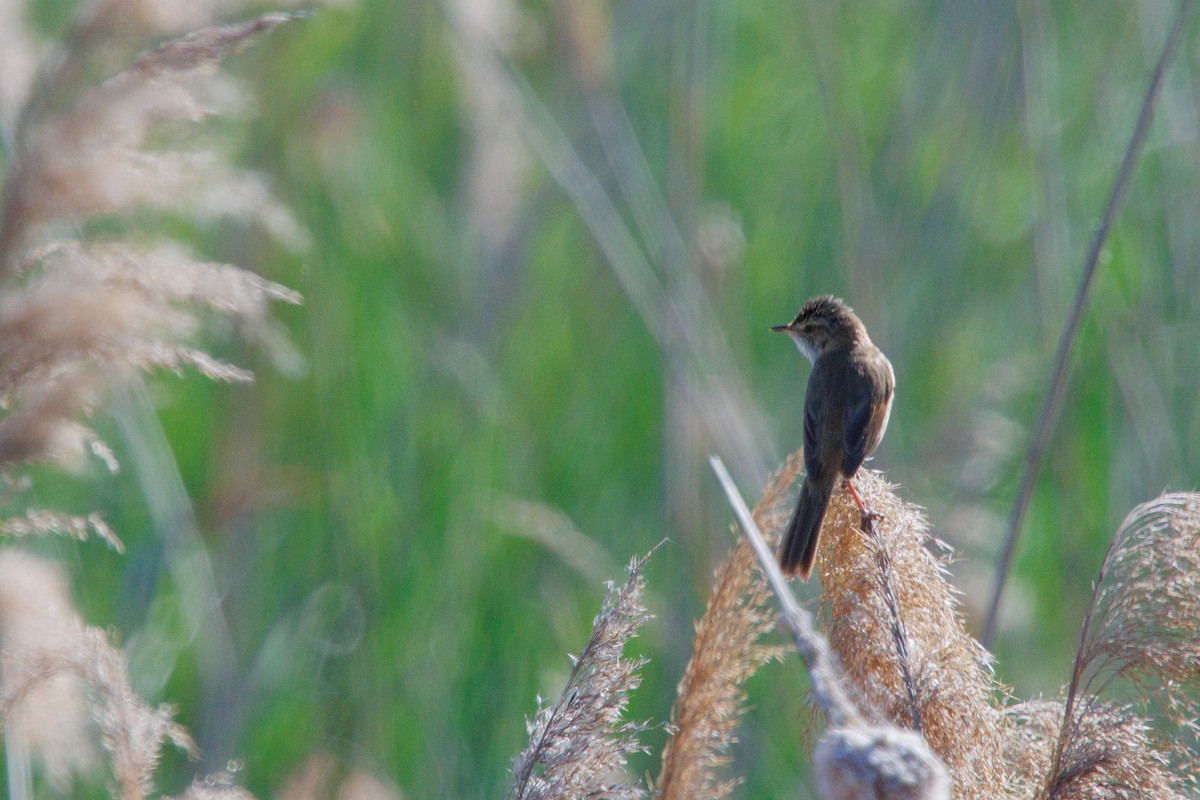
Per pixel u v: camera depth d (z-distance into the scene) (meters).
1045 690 14.59
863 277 16.27
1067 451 15.70
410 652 14.69
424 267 17.47
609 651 7.02
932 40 18.81
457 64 16.73
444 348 16.70
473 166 16.98
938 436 16.44
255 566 15.07
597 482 16.92
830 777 3.86
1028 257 18.66
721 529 15.34
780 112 20.12
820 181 19.34
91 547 14.17
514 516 15.23
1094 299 16.27
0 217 7.39
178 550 13.57
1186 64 17.84
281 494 15.08
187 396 15.62
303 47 16.81
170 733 8.16
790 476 8.37
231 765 8.38
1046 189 15.77
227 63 15.57
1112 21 18.95
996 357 18.41
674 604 14.85
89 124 7.42
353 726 14.16
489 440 16.31
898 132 18.69
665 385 15.73
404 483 15.72
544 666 15.12
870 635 7.41
